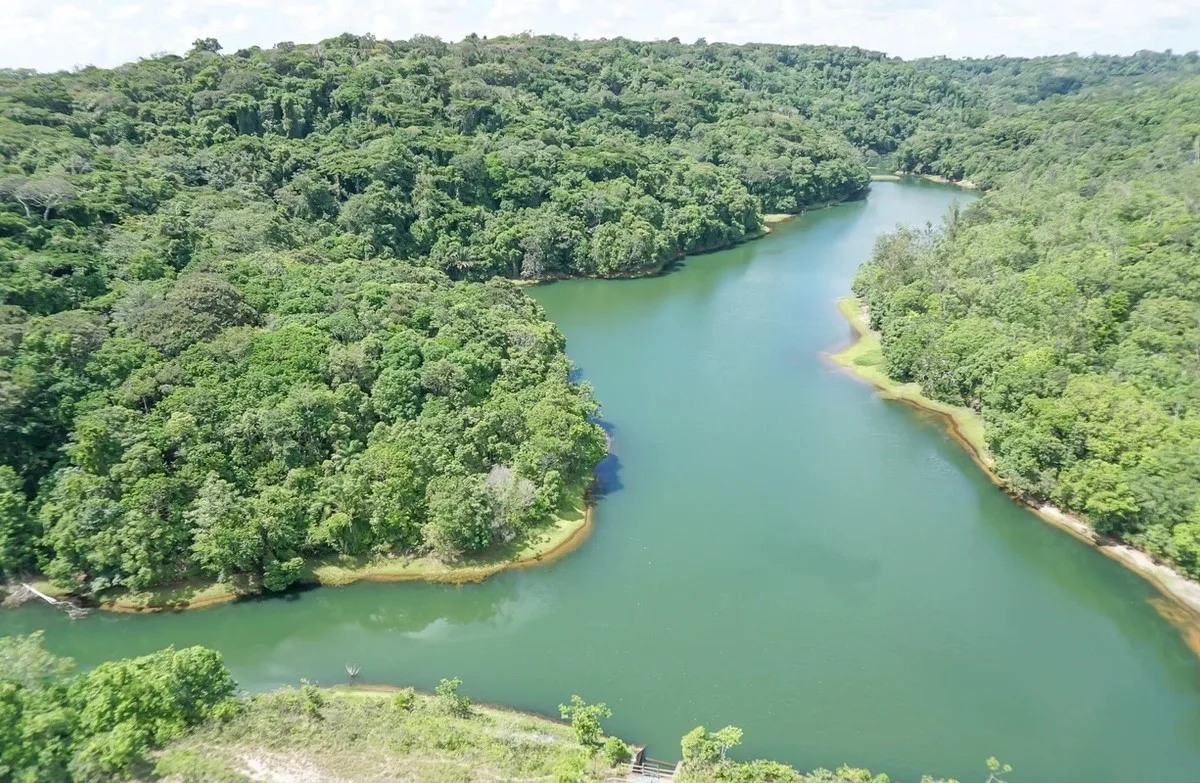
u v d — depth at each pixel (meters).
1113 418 94.25
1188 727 67.75
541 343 122.25
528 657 74.94
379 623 79.81
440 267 181.38
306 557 85.81
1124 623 80.19
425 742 58.28
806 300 178.88
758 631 78.38
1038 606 82.56
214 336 98.31
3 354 85.56
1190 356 107.25
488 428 97.81
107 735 53.16
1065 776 62.59
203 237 126.62
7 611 77.94
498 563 87.44
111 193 128.50
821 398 129.62
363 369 100.38
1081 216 160.50
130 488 80.56
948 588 85.12
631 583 85.44
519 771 56.06
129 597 80.00
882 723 67.50
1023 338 117.50
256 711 60.38
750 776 56.22
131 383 88.94
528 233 193.38
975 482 105.62
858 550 91.31
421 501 87.88
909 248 167.12
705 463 109.88
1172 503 85.81
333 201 175.25
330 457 91.75
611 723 66.69
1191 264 126.06
